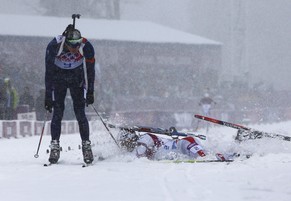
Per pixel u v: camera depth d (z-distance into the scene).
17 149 45.22
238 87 123.81
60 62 27.06
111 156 29.05
